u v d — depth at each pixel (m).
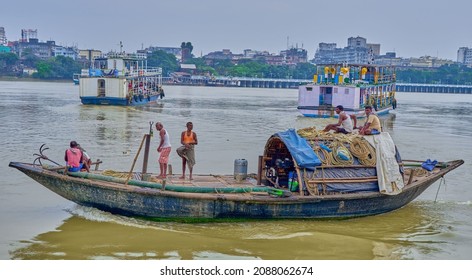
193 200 13.24
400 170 15.58
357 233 13.62
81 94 52.72
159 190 13.33
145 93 59.16
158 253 11.87
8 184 17.33
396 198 15.20
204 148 26.52
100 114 43.47
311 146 14.70
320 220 14.32
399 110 62.59
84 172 14.01
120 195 13.41
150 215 13.57
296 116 46.78
